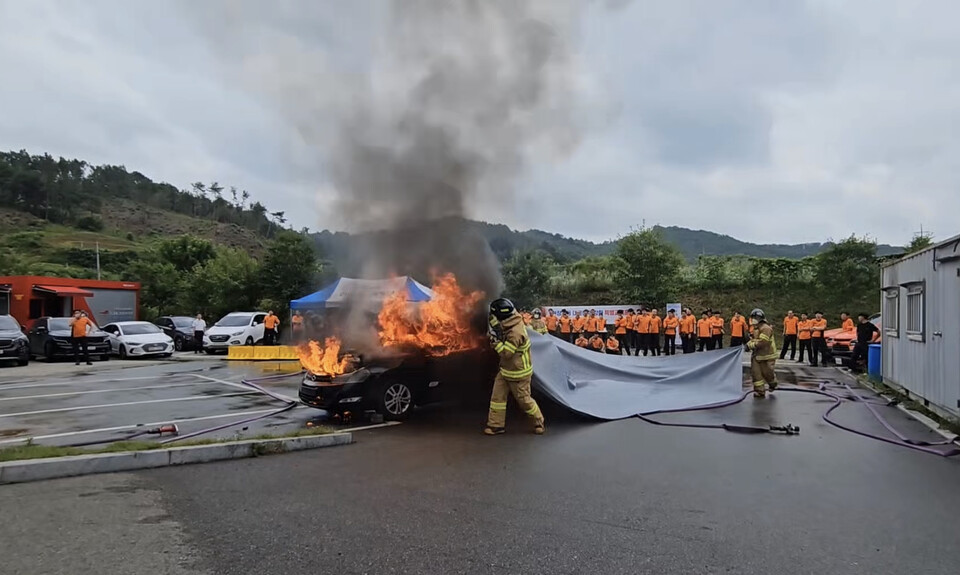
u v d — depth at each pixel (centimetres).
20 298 2338
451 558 386
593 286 3148
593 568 373
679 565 380
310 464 634
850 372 1589
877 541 425
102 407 1040
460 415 934
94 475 582
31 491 527
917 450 709
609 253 3422
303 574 361
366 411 885
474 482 566
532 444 738
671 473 604
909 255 1072
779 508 495
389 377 889
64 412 988
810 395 1174
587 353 1200
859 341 1578
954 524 461
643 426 858
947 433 787
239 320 2486
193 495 520
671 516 473
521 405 803
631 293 2853
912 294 1038
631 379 1147
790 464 643
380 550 399
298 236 3131
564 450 705
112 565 371
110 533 426
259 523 450
